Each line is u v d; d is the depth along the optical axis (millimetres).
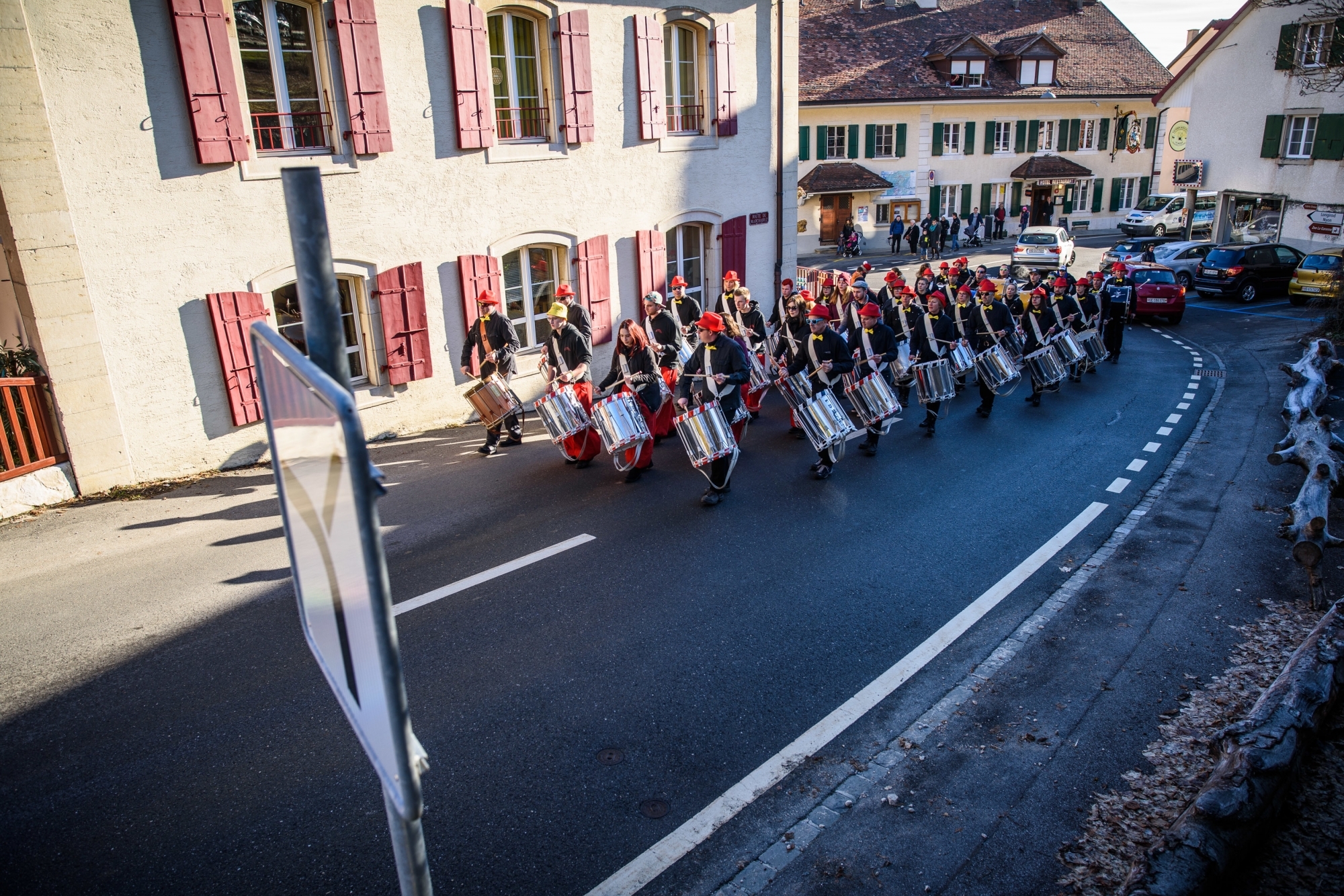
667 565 8023
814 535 8734
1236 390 15422
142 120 9578
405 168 11969
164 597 7438
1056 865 4363
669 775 5156
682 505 9586
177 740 5473
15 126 8672
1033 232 32219
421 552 8320
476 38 12328
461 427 13133
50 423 9578
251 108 10609
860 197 37625
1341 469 8812
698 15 15844
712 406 9188
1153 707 5719
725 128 16828
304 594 2160
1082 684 6020
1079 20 44188
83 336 9469
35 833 4684
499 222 13266
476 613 7086
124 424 10000
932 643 6668
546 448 11922
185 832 4684
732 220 17484
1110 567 7945
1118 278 19578
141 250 9789
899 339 14000
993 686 6031
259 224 10680
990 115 39562
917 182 38625
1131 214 41062
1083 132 42344
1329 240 28016
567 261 14508
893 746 5430
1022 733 5488
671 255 16828
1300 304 26500
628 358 10672
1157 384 16250
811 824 4742
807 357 10773
